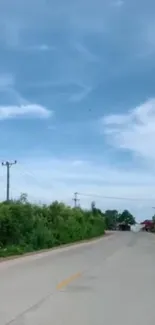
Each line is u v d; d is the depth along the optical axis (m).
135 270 21.55
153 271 21.12
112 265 24.14
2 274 19.22
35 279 17.52
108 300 12.92
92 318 10.36
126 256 31.06
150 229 152.62
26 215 38.25
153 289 15.21
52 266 23.27
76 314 10.77
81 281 17.19
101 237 79.06
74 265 23.97
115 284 16.44
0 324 9.49
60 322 9.84
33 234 39.47
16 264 24.31
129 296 13.70
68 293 14.06
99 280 17.58
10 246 33.91
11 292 14.05
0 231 34.38
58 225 50.59
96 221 86.38
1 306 11.64
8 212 35.34
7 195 62.19
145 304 12.34
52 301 12.53
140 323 9.94
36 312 10.89
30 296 13.32
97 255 32.03
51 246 43.19
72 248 41.91
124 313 11.04
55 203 52.09
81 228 65.31
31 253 33.97
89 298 13.21
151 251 36.91
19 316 10.38
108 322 9.97
